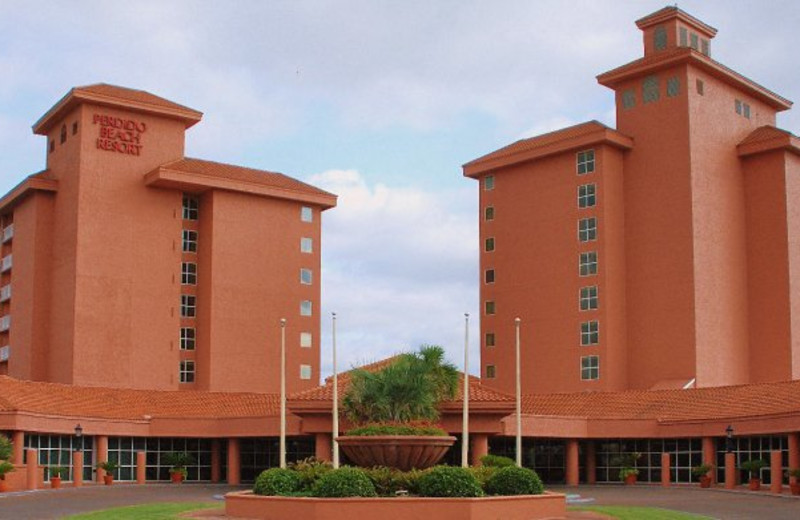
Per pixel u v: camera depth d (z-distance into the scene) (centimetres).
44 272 8462
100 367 8069
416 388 4866
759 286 8044
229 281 8669
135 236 8362
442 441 3684
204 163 8819
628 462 6144
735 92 8269
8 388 5912
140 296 8338
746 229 8162
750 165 8200
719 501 4534
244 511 3491
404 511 3275
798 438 5119
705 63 7838
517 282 8456
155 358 8356
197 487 5850
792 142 7969
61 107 8375
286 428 5628
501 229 8638
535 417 5825
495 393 5441
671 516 3662
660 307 7744
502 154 8625
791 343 7850
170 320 8488
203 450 6662
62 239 8344
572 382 7969
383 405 4816
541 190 8388
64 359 8094
